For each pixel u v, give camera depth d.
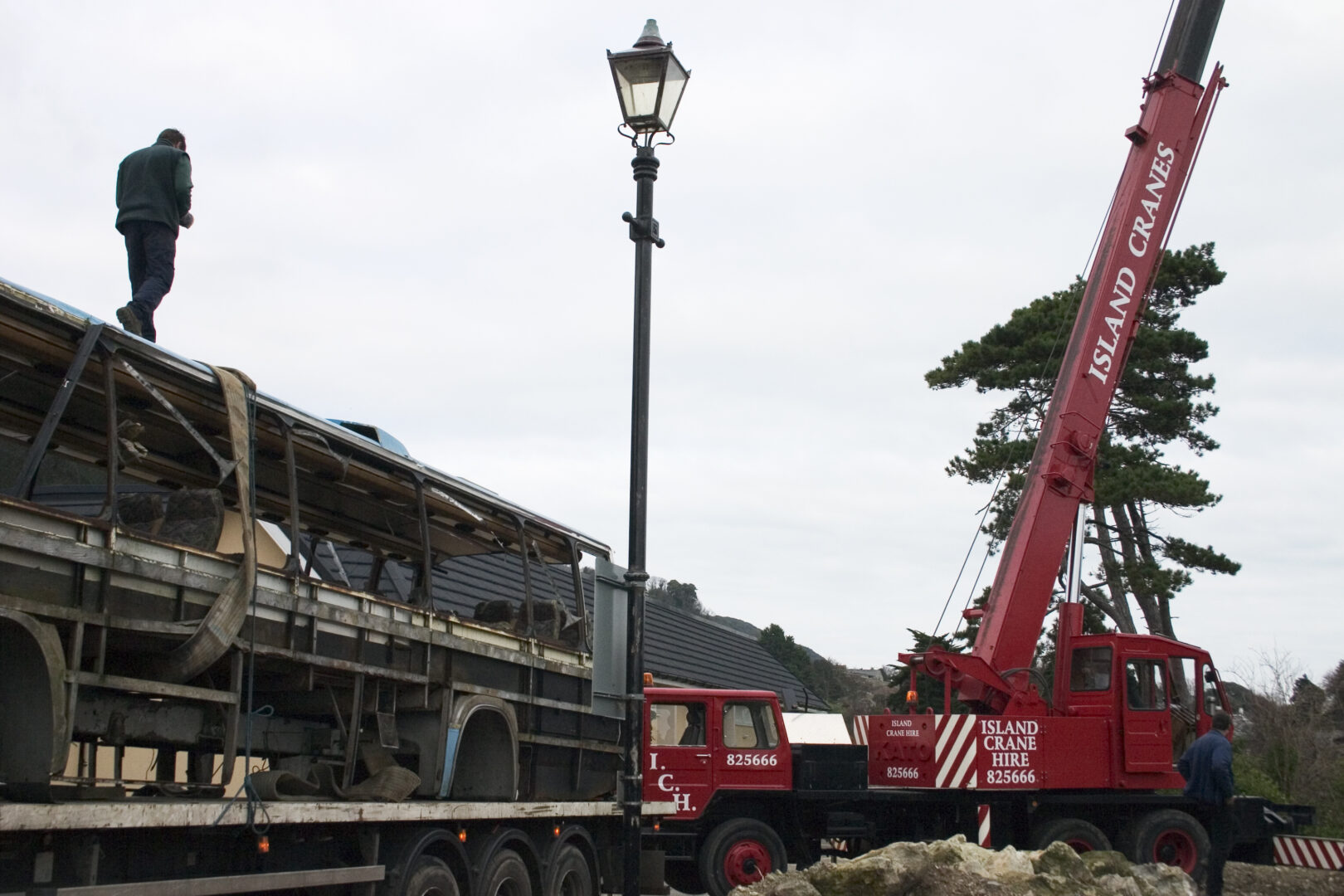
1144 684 15.59
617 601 9.06
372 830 7.83
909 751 15.22
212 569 6.56
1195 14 17.33
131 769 10.14
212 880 6.40
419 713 8.80
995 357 27.25
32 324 5.95
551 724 10.55
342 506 9.38
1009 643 15.78
